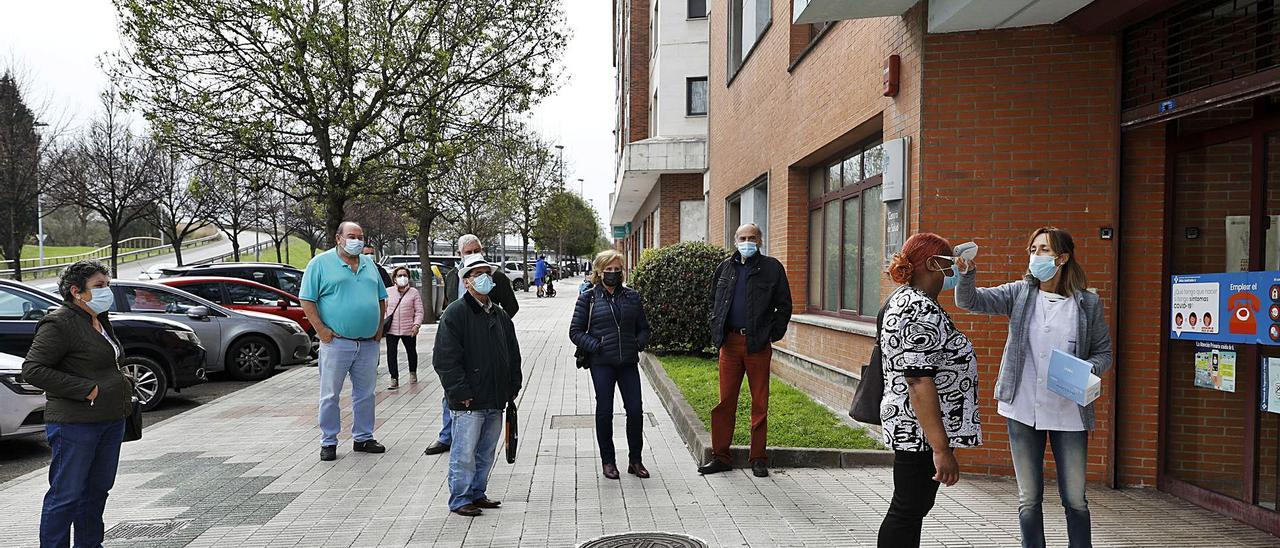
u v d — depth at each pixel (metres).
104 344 4.55
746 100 13.73
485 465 5.70
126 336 10.27
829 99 9.16
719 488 6.08
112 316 10.44
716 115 16.86
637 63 29.78
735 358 6.45
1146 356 5.94
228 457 7.40
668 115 22.77
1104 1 5.59
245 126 13.06
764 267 6.38
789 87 10.95
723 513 5.45
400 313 11.50
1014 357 4.17
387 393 11.16
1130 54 5.90
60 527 4.40
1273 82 4.59
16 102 22.41
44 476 6.95
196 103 12.91
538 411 9.59
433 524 5.33
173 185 28.12
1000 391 4.20
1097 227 6.02
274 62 12.88
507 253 73.25
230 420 9.31
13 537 5.26
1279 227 5.07
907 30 6.75
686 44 22.67
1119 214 5.94
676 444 7.69
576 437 8.08
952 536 4.86
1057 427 4.04
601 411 6.37
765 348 6.35
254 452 7.61
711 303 6.61
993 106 6.23
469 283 5.46
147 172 26.28
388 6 13.76
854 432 7.27
